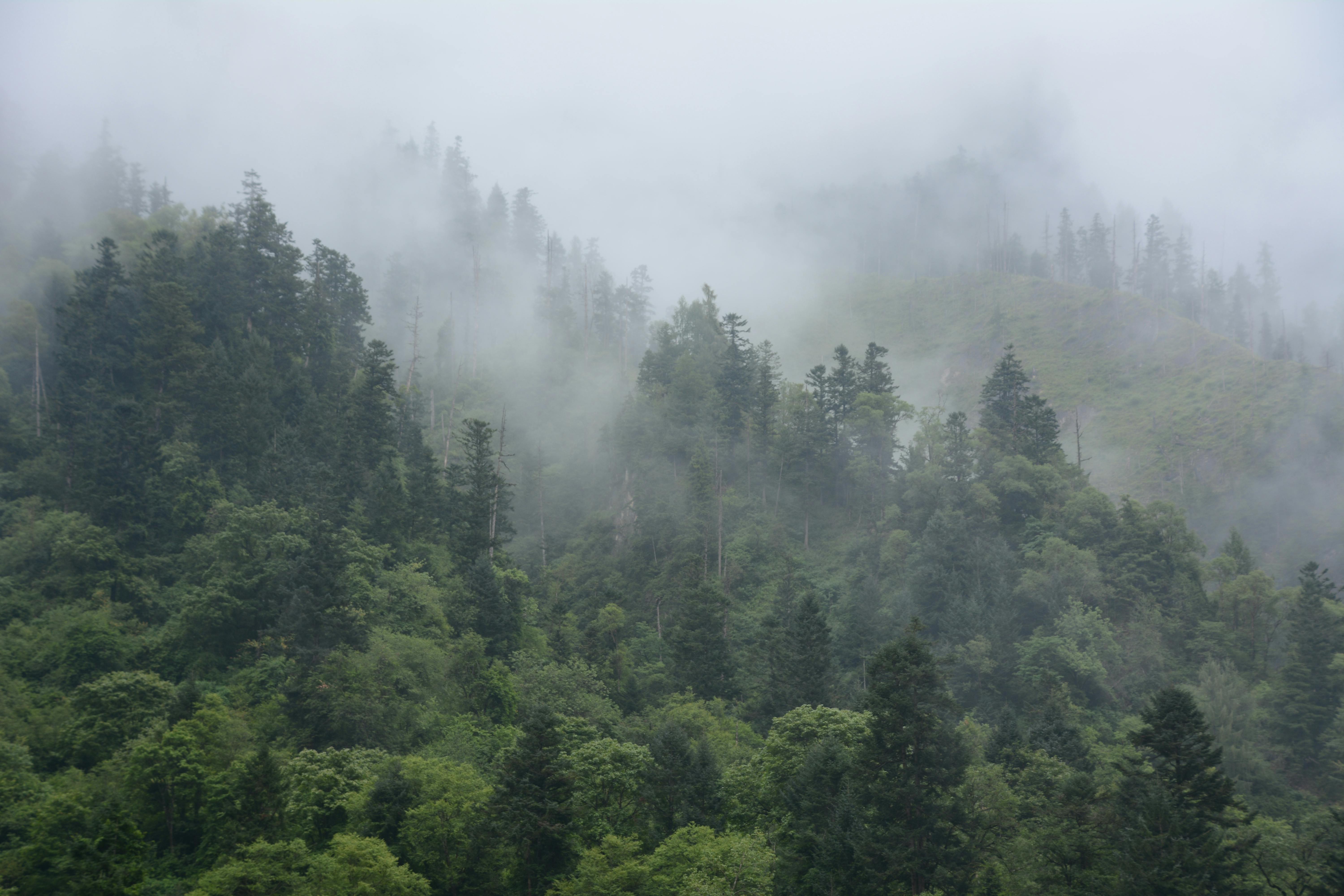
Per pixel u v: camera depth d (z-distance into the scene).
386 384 92.81
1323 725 72.50
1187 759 39.72
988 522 96.56
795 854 41.81
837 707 68.00
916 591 89.75
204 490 79.62
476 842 43.31
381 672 58.97
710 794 48.19
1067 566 86.62
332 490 79.81
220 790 45.19
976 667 78.19
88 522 72.25
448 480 101.75
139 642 63.28
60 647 59.81
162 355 91.31
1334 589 113.50
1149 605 86.94
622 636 89.06
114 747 50.84
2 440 86.00
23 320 103.88
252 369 91.00
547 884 43.84
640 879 40.25
